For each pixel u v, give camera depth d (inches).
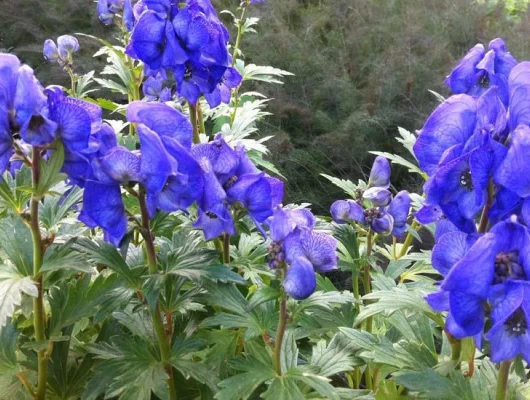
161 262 9.7
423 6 38.7
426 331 11.4
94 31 42.4
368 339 10.5
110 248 9.7
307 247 9.1
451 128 8.2
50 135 8.3
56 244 9.8
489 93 7.9
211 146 9.7
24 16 43.1
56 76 37.9
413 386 9.3
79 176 8.9
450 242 8.4
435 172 8.2
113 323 11.5
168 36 12.7
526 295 6.9
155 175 8.4
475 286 7.1
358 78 34.2
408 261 13.9
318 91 31.8
